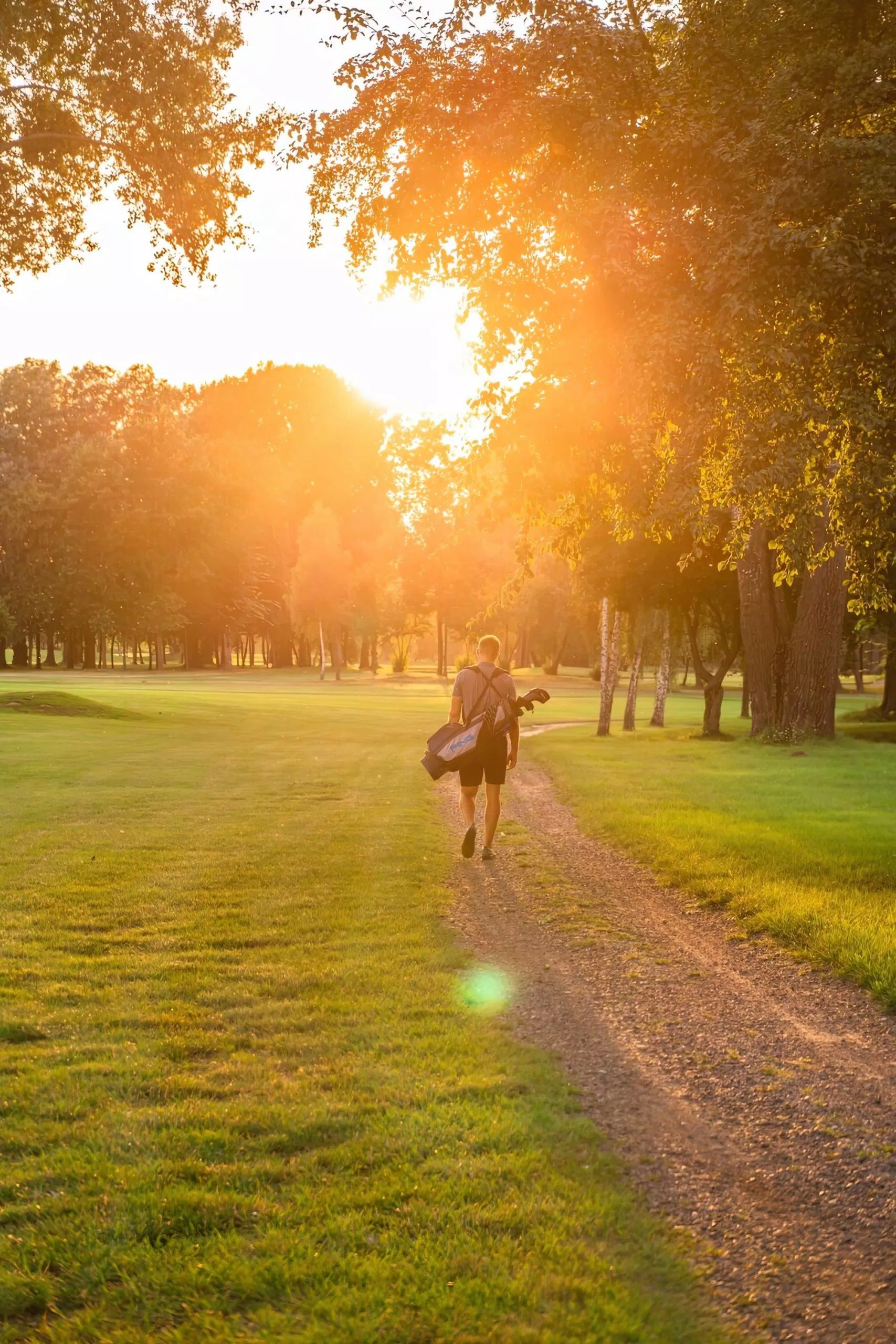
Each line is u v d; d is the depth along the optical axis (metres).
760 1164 3.56
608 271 7.28
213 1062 4.38
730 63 8.38
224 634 97.44
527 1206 3.11
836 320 7.51
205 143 15.60
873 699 62.62
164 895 7.77
